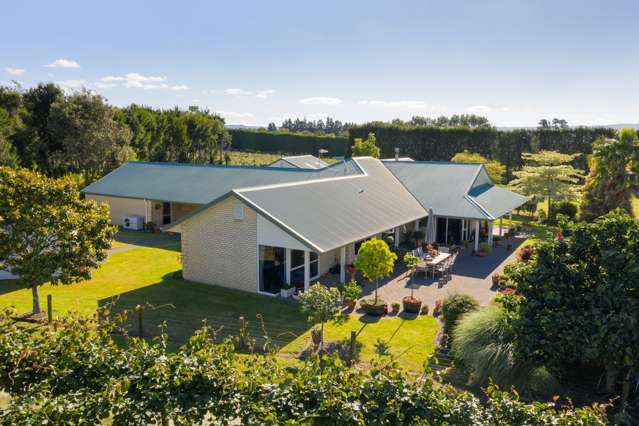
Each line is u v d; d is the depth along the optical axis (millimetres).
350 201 28906
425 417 8305
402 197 34500
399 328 19281
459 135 71500
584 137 62344
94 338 9906
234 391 8648
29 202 17453
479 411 8500
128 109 66750
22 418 7934
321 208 25969
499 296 14594
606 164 35062
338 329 19047
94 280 25156
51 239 17938
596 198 35750
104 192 40438
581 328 12266
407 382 8938
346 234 24422
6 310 11492
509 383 13156
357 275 26359
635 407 12312
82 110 54812
